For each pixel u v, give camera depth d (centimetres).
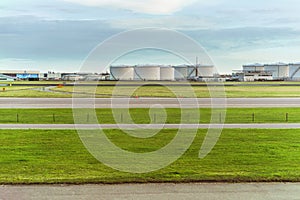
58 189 1057
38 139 1884
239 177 1181
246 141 1861
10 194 1013
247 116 2922
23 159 1445
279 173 1238
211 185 1102
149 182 1132
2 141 1823
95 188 1068
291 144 1783
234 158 1487
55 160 1438
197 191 1044
